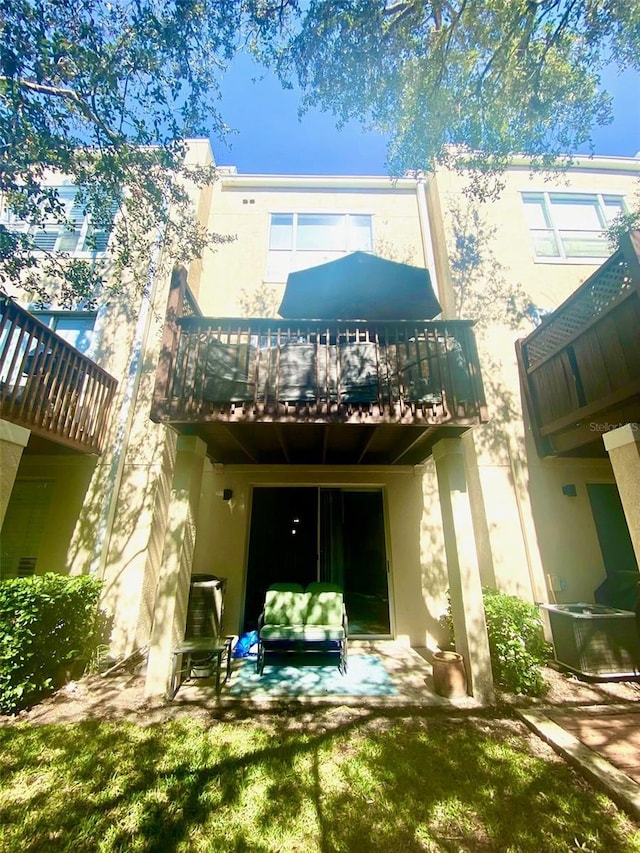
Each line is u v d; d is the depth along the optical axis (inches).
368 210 334.3
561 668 191.9
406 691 166.4
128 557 232.4
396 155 236.8
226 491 248.8
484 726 139.0
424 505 250.2
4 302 177.2
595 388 192.7
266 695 161.8
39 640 163.5
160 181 207.2
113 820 93.3
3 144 149.4
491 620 184.5
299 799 100.7
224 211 331.3
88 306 208.2
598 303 195.3
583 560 232.7
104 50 149.6
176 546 173.9
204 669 182.5
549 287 290.7
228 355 179.8
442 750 122.7
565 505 241.4
